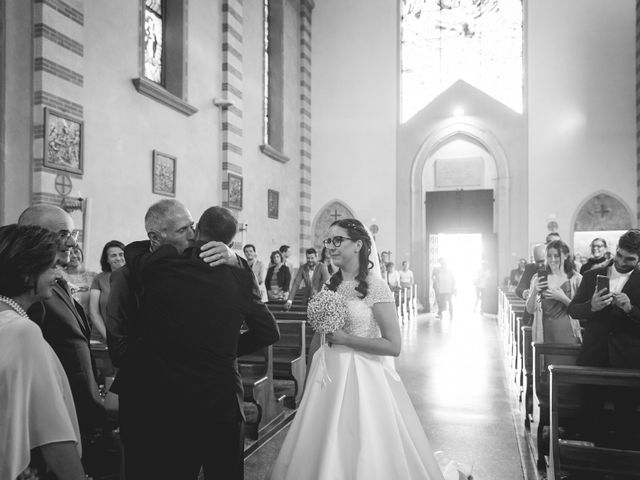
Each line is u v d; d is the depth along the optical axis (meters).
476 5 16.91
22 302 1.70
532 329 5.09
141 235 8.85
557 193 15.77
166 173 9.62
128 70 8.60
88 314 5.39
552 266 5.02
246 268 2.30
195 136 10.71
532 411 5.00
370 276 2.84
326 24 17.97
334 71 17.88
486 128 16.56
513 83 16.58
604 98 15.47
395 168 17.31
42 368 1.53
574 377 3.23
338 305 2.72
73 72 7.18
